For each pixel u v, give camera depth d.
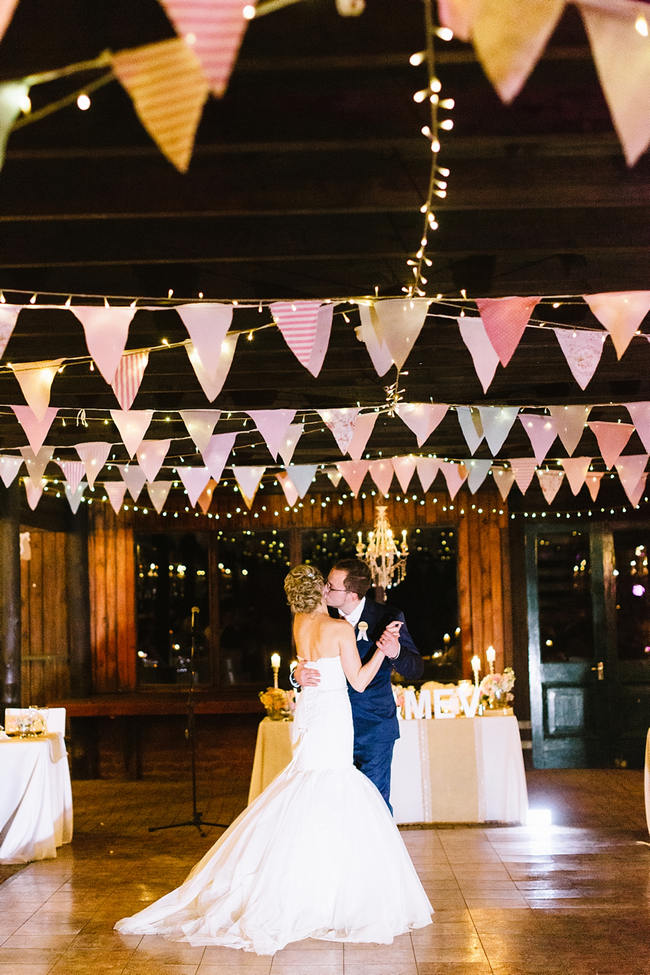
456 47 2.44
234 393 6.39
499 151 3.32
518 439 7.82
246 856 4.29
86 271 4.19
